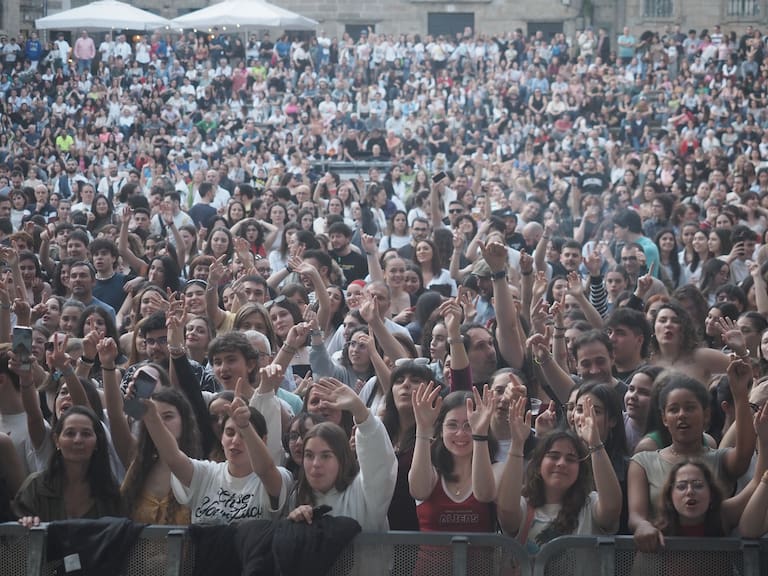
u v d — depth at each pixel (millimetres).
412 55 49250
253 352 10203
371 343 10609
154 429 8547
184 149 40750
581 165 33156
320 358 11742
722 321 10828
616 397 9141
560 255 18062
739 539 7762
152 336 11555
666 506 8180
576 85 44656
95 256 16359
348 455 8391
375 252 16547
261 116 45062
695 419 8555
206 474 8672
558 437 8359
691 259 18203
